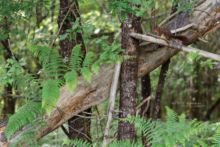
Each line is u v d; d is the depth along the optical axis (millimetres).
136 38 6195
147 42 6535
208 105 14742
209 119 14984
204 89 14328
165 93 14469
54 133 7816
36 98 6191
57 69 6062
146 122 5781
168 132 5504
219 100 14758
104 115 6688
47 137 7684
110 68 6461
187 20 6531
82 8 11984
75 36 6805
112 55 5852
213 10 6562
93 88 6422
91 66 6086
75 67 6020
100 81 6430
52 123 6375
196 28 6500
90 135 7129
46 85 5762
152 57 6578
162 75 7340
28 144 6117
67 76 5723
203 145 5723
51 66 6039
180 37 6449
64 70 6074
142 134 6375
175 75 13500
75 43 6934
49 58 6055
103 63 6367
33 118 6156
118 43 6539
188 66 12773
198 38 6660
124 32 6219
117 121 6656
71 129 7008
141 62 6551
